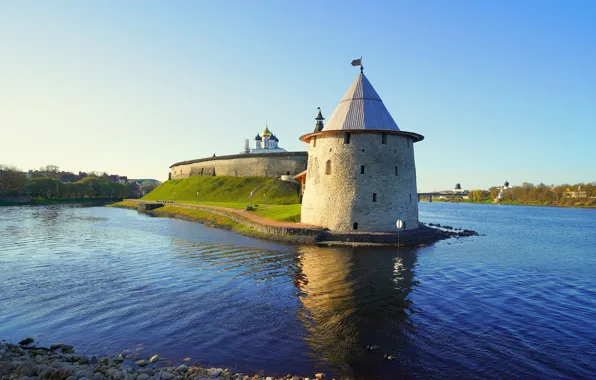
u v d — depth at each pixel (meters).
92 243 32.41
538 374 10.41
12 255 26.89
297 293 17.52
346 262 24.02
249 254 26.70
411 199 36.72
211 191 79.75
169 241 33.31
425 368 10.66
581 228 52.94
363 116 35.38
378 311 15.17
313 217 36.56
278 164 78.56
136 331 13.27
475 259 25.98
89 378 9.21
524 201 155.88
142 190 190.62
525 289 18.73
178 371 10.16
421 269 22.39
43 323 14.04
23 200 98.75
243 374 10.21
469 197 191.62
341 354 11.48
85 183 122.69
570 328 13.64
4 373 9.47
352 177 34.44
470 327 13.62
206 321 14.15
